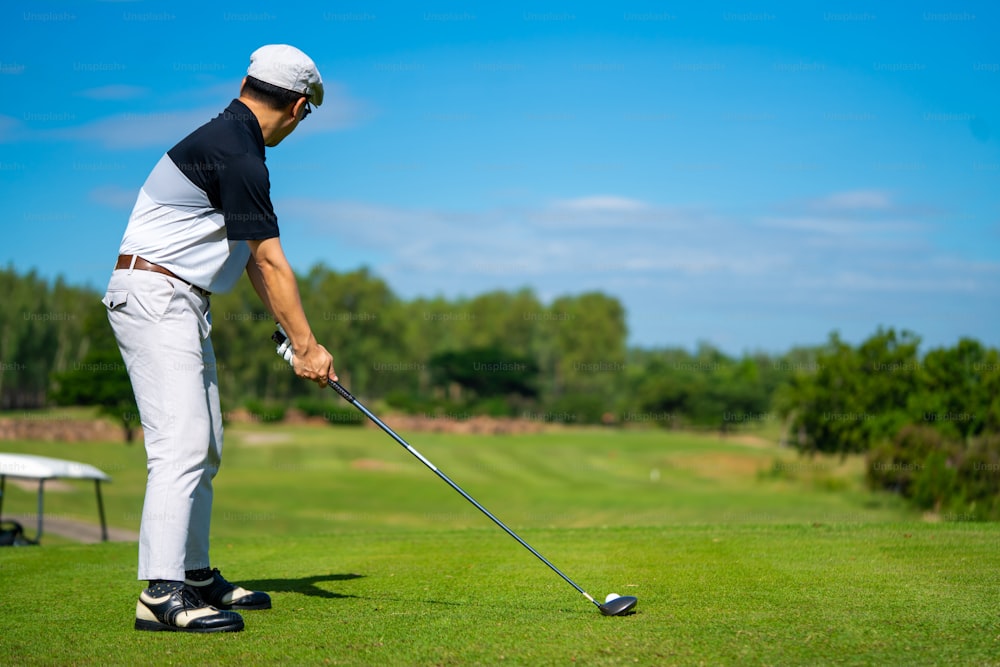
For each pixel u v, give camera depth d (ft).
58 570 14.89
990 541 16.10
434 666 7.93
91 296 206.08
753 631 9.05
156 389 10.32
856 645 8.46
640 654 8.21
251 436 161.38
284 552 17.60
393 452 145.59
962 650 8.25
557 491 104.94
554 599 11.27
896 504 72.59
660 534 19.02
